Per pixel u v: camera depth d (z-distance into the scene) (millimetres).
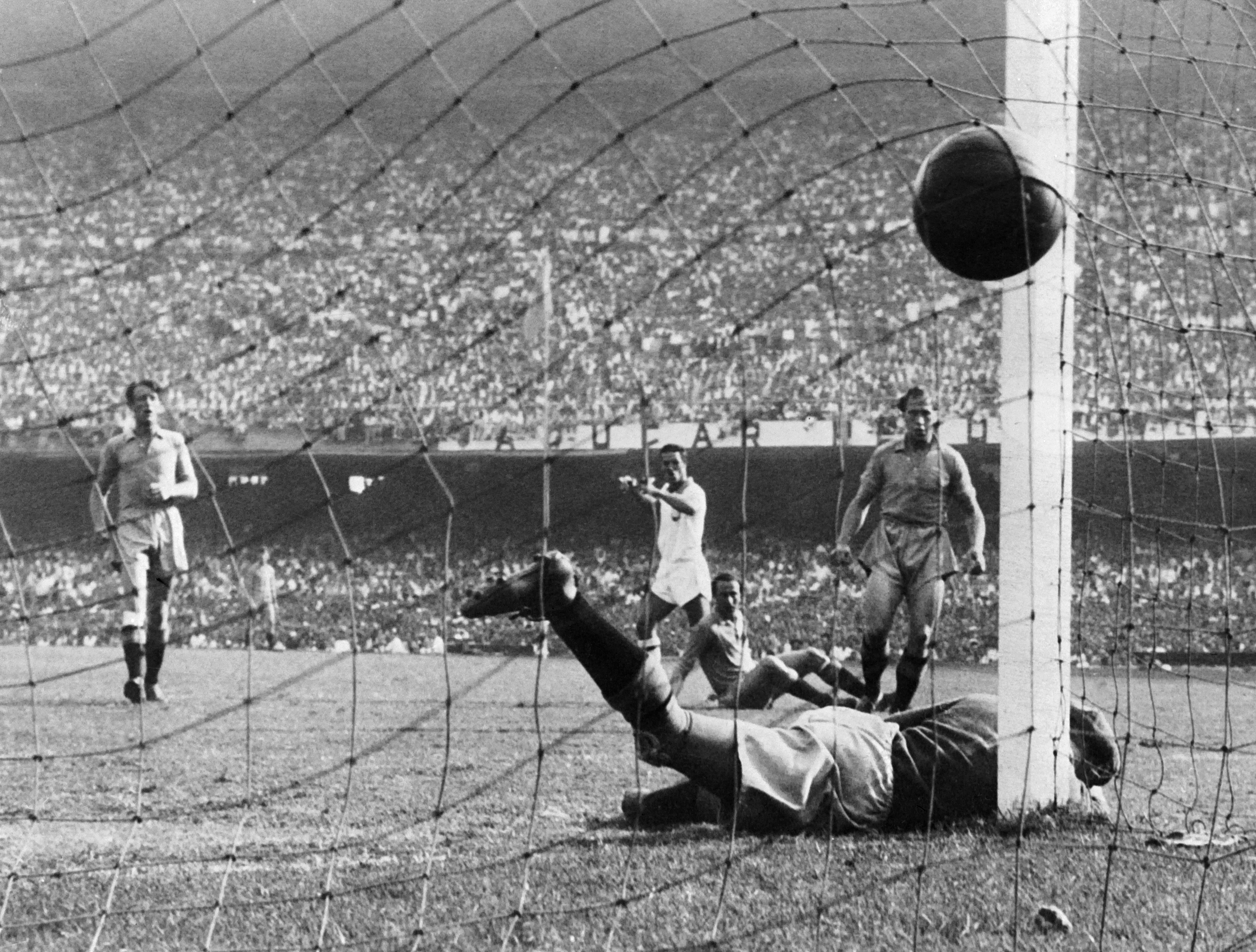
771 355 29781
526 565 26312
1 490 27734
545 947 4133
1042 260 5965
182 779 7777
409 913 4578
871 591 9531
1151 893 4840
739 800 5320
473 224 33312
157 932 4434
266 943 4301
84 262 33250
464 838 6016
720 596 11320
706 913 4480
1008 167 4715
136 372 30797
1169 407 24500
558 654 17938
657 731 5598
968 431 27406
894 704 9695
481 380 30031
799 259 31500
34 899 4922
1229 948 4184
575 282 31625
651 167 33656
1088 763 6539
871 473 9578
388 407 29250
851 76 33188
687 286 31344
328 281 32656
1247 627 19031
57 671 15172
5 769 8141
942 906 4574
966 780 6043
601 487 27984
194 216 33875
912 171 32375
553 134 34281
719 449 27891
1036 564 6238
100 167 34875
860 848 5449
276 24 34594
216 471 28625
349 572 4898
